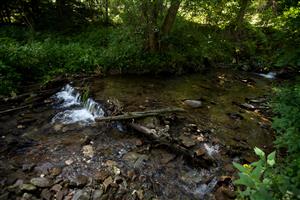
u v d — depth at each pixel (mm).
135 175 4688
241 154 5457
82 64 9781
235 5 15133
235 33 15797
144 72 10531
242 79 11461
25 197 4043
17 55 8414
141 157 5191
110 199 4133
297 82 6137
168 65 11039
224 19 15664
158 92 8719
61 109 7125
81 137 5785
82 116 6852
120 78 9758
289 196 2186
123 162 5027
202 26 15312
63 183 4383
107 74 9938
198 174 4824
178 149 5375
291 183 2262
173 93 8797
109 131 6090
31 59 8789
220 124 6750
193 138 5891
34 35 11242
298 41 5180
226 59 13945
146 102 7672
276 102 6090
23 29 11711
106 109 6812
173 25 12109
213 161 5164
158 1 9555
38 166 4773
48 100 7527
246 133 6363
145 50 10844
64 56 9852
